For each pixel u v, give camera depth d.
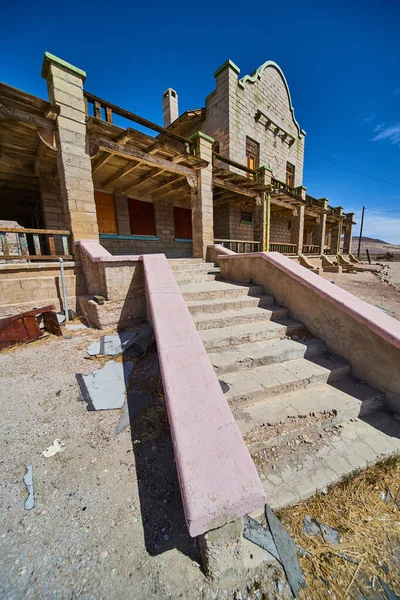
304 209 12.26
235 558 1.29
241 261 5.16
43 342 3.64
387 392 2.75
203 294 4.14
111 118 5.03
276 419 2.29
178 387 1.67
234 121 10.18
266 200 9.27
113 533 1.45
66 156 4.56
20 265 4.24
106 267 3.77
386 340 2.65
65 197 4.75
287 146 13.66
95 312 3.90
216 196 9.81
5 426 2.18
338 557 1.49
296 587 1.32
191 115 10.81
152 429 2.19
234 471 1.26
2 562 1.29
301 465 2.02
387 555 1.52
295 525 1.64
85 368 3.02
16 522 1.47
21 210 10.49
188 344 2.07
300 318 3.84
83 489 1.69
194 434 1.40
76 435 2.12
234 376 2.76
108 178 7.69
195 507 1.11
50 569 1.28
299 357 3.26
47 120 4.52
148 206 9.62
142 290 4.17
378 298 8.01
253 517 1.65
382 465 2.12
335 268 12.93
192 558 1.35
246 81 10.52
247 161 11.39
